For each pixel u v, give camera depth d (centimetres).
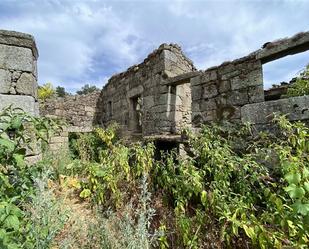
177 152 294
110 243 183
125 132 732
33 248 151
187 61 663
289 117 230
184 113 613
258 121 255
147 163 274
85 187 306
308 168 153
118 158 296
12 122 179
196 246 179
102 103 1014
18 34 247
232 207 180
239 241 180
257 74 325
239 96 345
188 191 216
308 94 233
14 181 180
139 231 176
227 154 229
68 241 179
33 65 267
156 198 247
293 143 189
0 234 128
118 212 243
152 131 605
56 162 391
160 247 196
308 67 242
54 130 222
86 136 629
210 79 390
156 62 602
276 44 298
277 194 184
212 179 228
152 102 614
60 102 964
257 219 175
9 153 172
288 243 154
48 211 173
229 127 282
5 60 240
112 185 270
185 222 189
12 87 242
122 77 799
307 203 137
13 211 140
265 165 217
